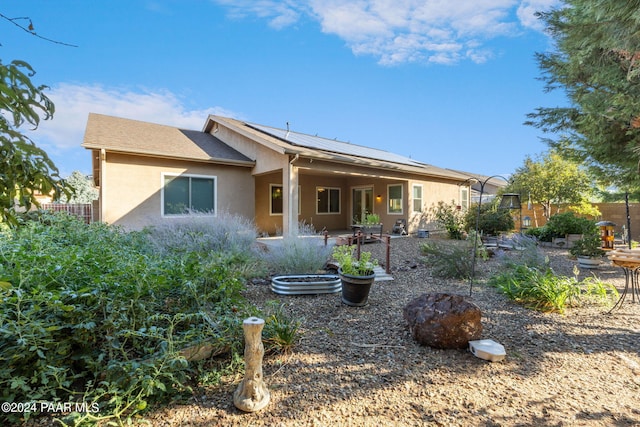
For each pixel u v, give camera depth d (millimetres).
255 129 12320
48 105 1466
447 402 2385
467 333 3154
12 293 2318
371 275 4473
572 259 8422
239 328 2922
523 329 3691
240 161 10680
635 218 14602
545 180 16594
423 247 8273
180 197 9828
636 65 5086
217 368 2748
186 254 3859
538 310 4332
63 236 5020
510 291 4809
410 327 3449
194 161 10016
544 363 2947
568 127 7992
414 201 13984
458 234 12188
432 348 3219
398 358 3021
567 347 3258
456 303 3297
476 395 2469
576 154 8602
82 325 2248
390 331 3637
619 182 8727
